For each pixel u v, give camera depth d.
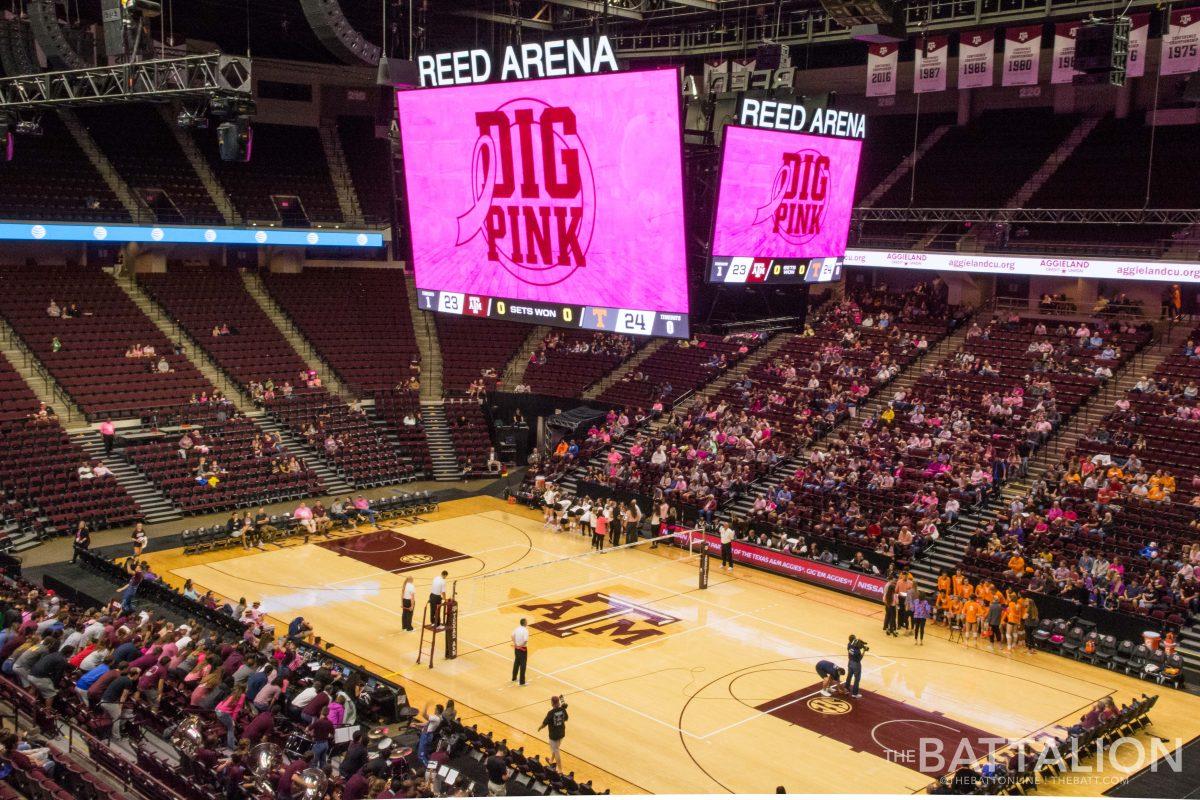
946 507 36.53
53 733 19.80
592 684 26.70
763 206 21.88
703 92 22.98
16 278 49.50
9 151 31.95
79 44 38.47
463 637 29.84
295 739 20.41
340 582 34.59
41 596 26.11
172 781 18.14
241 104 25.73
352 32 38.69
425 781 18.12
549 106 22.66
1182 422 38.69
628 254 22.12
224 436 45.75
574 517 41.28
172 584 33.69
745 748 23.38
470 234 24.78
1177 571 30.80
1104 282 49.69
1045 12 39.47
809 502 39.03
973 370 45.66
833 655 29.19
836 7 24.70
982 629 30.86
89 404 44.69
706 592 34.47
